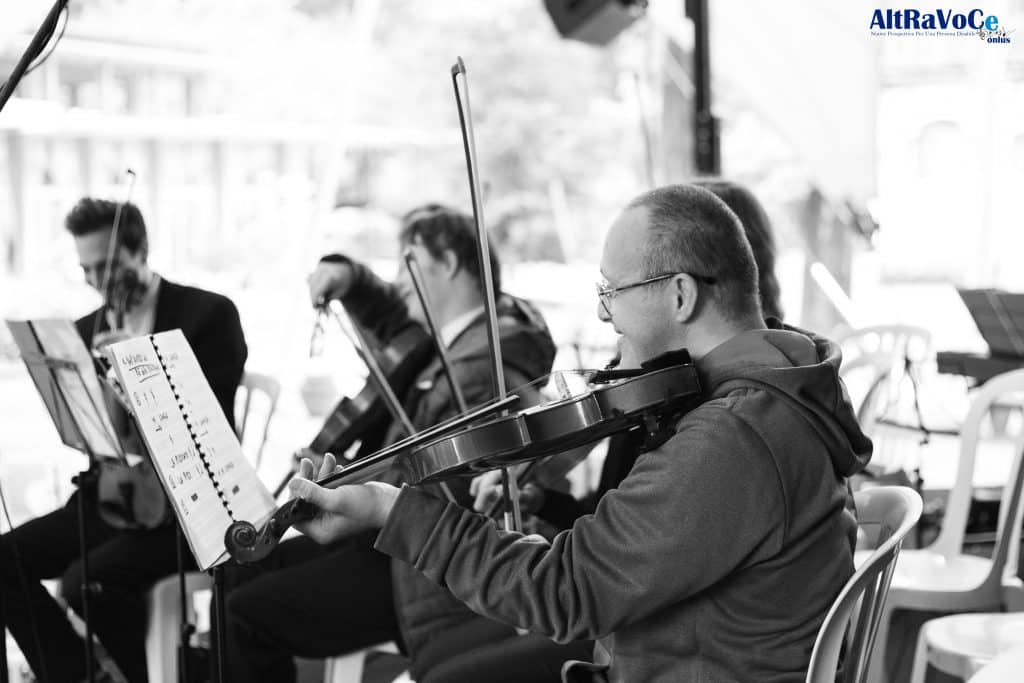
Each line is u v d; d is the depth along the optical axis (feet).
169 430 6.15
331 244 46.11
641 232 6.00
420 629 8.96
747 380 5.63
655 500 5.35
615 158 52.65
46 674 10.78
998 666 4.60
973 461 10.40
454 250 10.28
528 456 6.22
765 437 5.41
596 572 5.38
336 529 5.93
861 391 17.54
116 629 10.96
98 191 25.93
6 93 7.45
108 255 11.48
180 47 27.78
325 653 9.59
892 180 28.86
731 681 5.56
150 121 24.16
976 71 27.07
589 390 6.29
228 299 11.68
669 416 5.90
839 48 17.66
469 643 8.63
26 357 9.22
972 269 28.53
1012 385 10.24
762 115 17.92
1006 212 26.58
